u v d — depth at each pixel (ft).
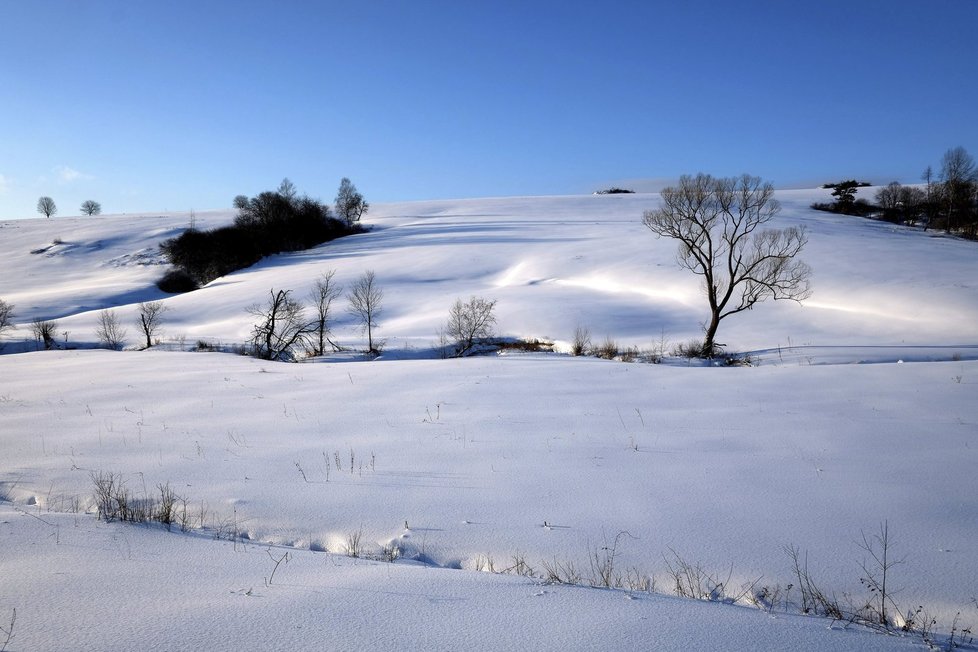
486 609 13.65
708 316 122.01
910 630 14.78
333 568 16.52
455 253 214.07
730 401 43.34
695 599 15.51
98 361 70.49
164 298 198.80
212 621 12.35
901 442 32.27
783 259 97.09
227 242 234.38
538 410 40.96
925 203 277.03
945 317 106.32
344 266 207.00
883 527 21.67
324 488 25.41
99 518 20.30
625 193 479.00
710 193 97.60
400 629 12.38
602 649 11.75
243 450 31.30
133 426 36.70
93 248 280.92
